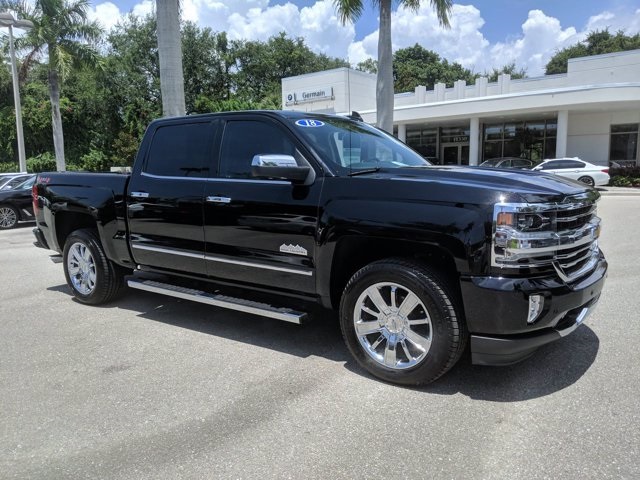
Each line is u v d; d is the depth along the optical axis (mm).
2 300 6059
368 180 3662
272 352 4293
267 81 47031
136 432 3088
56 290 6531
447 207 3309
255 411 3303
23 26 20125
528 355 3455
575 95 22281
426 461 2732
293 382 3711
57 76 22234
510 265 3150
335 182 3781
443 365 3406
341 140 4352
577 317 3543
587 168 21859
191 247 4617
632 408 3207
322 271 3842
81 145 36188
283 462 2752
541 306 3176
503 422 3098
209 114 4676
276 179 4090
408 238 3402
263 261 4156
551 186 3447
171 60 10828
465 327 3395
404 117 26531
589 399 3338
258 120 4328
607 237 9469
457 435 2969
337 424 3123
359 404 3361
